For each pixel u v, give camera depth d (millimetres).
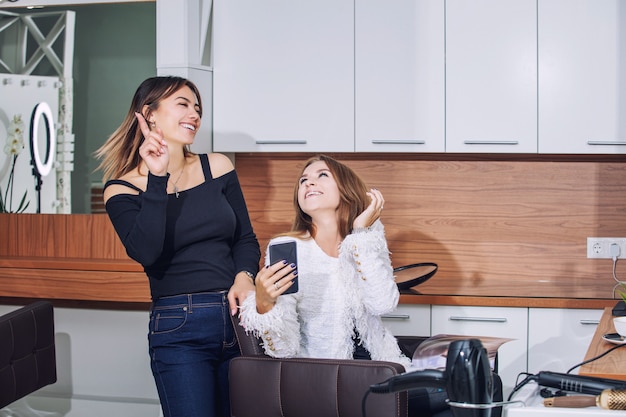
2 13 3947
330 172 2533
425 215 3912
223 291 2494
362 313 2486
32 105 3945
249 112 3670
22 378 2678
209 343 2457
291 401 2230
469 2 3521
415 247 3928
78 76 3912
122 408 3764
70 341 3809
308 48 3617
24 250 3885
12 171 3953
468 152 3580
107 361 3779
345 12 3586
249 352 2400
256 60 3652
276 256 2211
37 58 3939
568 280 3820
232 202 2676
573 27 3477
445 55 3543
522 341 3383
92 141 3904
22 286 3674
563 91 3500
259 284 2205
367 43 3580
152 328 2463
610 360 2170
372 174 3926
